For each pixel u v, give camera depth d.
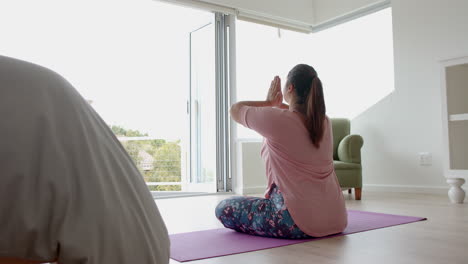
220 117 4.93
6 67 0.82
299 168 1.96
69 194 0.79
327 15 5.34
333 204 2.02
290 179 1.97
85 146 0.84
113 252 0.83
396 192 4.43
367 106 4.88
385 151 4.60
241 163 4.81
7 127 0.76
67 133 0.83
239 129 5.02
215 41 4.94
